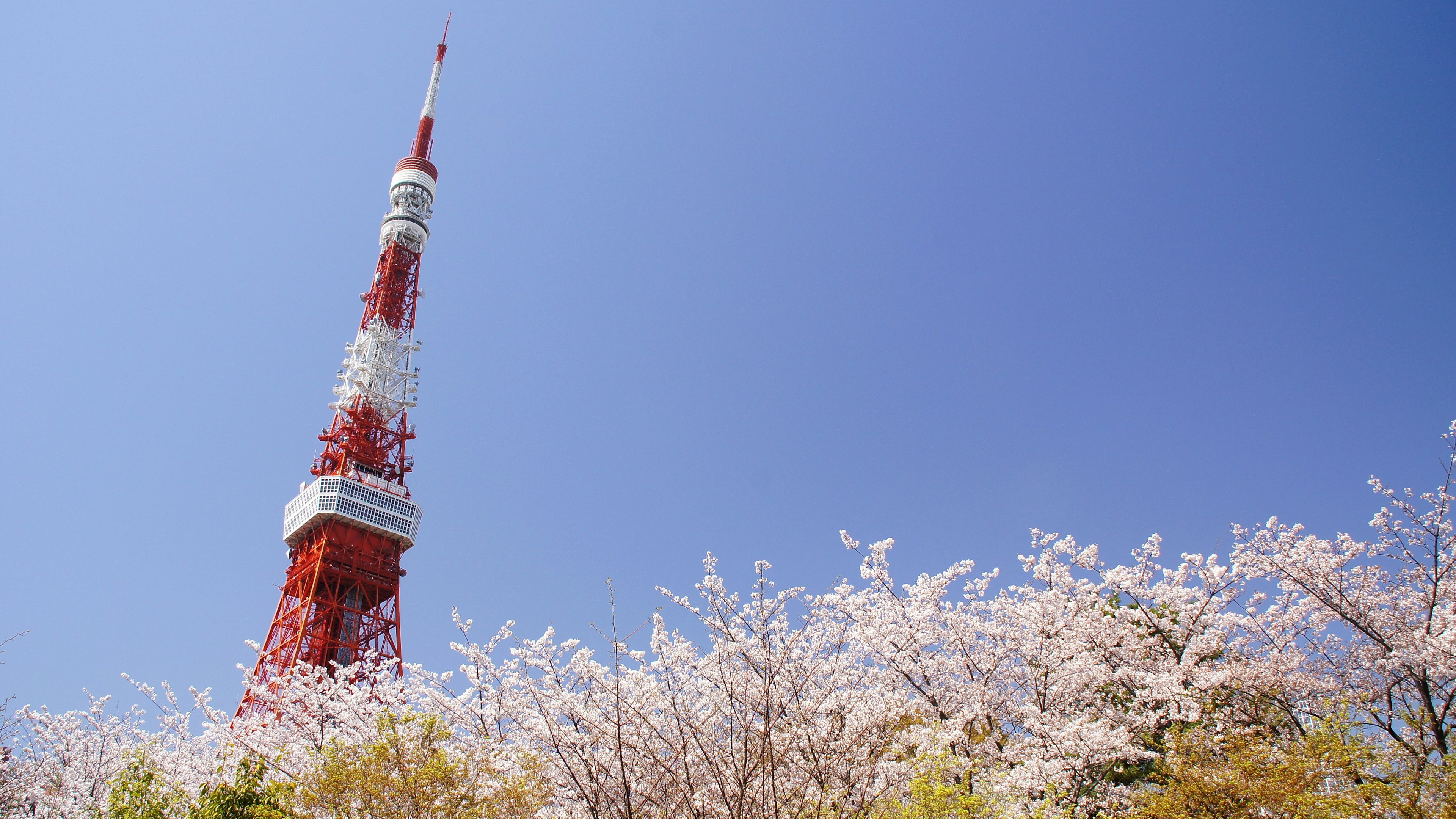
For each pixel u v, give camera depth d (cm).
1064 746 1716
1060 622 2016
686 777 1438
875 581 2156
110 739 2352
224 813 1584
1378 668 1934
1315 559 2058
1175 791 1532
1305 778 1488
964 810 1311
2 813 1945
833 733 1543
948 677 2114
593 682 1803
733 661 1697
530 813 1534
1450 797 1385
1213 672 1922
